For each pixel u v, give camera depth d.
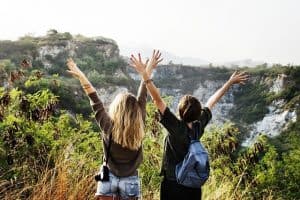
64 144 5.84
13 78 5.97
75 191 4.95
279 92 163.50
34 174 5.23
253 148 9.43
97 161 6.07
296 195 12.66
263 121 160.75
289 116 152.38
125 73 162.00
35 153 5.46
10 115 5.34
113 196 3.84
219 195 7.22
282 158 13.38
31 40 146.75
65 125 6.18
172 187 3.89
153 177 6.45
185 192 3.87
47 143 5.57
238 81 4.55
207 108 4.35
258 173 9.97
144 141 6.87
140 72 3.94
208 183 7.63
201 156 3.83
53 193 4.80
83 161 5.57
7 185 5.00
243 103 174.62
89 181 5.26
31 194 4.82
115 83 138.62
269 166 11.91
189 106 3.92
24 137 5.38
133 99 3.81
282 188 12.56
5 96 5.43
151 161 6.68
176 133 3.88
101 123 3.83
